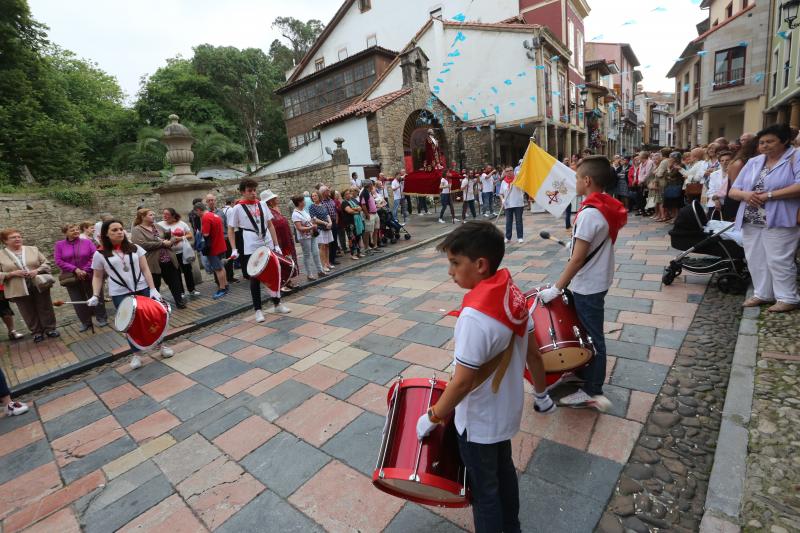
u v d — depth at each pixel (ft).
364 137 50.31
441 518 6.61
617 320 13.33
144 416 10.82
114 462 9.02
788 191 11.19
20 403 11.84
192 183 27.12
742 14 55.31
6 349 17.49
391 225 32.73
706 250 14.94
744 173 12.62
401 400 5.65
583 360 7.97
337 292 20.88
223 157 95.14
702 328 12.20
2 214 29.48
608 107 96.68
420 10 73.77
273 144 116.78
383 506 7.00
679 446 7.59
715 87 59.00
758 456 6.91
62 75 98.78
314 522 6.80
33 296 17.92
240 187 17.74
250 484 7.86
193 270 24.84
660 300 14.69
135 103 101.45
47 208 31.27
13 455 9.74
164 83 98.94
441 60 61.98
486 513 4.82
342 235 29.55
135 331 13.46
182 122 93.35
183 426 10.14
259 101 108.37
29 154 52.95
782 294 11.98
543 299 8.15
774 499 6.07
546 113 58.70
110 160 93.97
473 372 4.24
